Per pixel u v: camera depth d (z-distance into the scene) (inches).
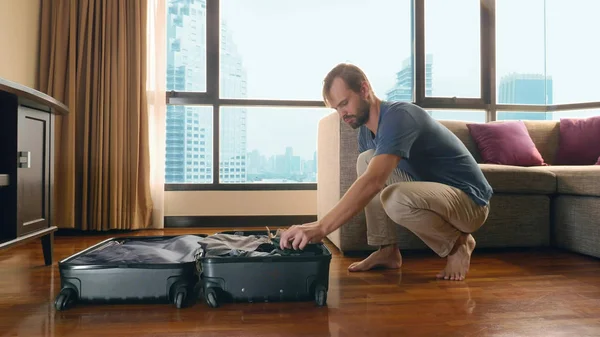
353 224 88.3
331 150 95.7
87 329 46.4
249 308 53.7
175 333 45.1
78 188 127.1
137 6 129.1
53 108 79.3
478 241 93.7
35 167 74.6
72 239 114.2
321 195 110.7
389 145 56.1
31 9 121.6
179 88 143.6
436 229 65.6
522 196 95.7
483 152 118.0
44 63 125.8
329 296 59.1
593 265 79.9
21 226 69.1
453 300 57.1
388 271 74.7
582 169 92.4
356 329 46.2
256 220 140.1
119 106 127.9
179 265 55.0
